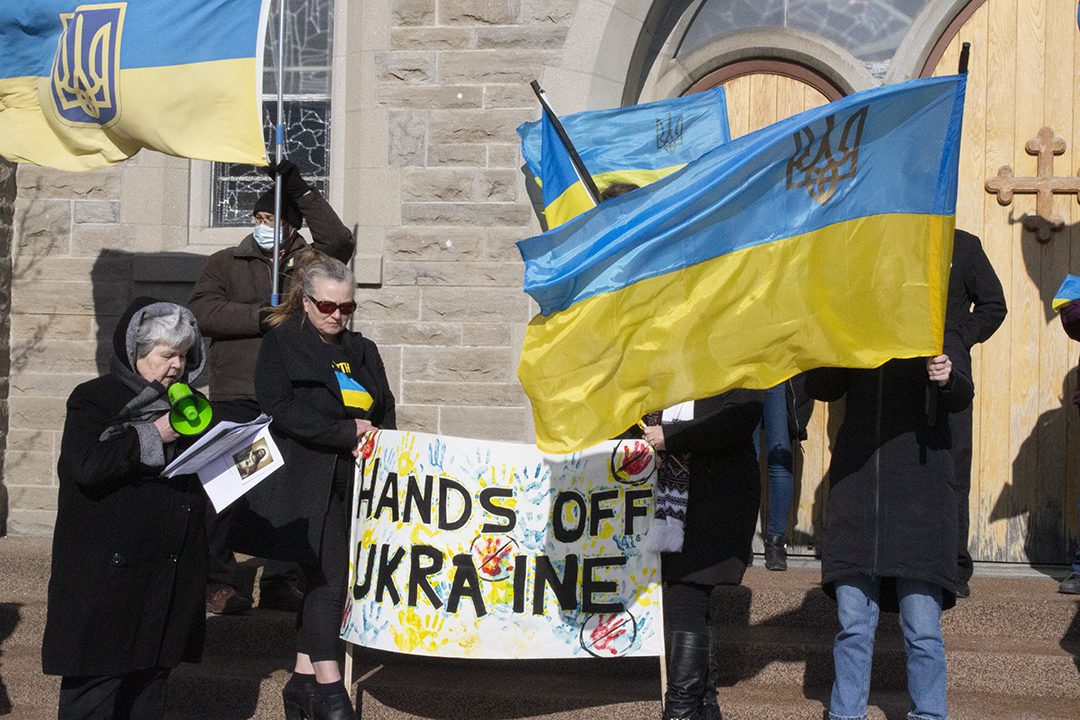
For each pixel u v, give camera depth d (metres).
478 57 6.52
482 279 6.49
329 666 4.46
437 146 6.54
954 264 4.69
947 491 4.28
